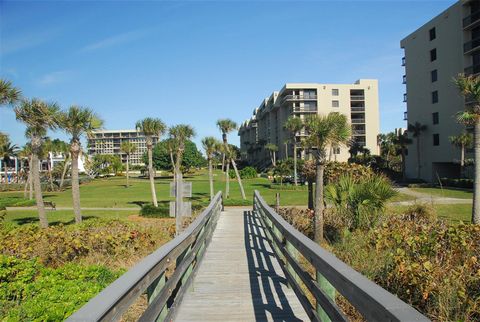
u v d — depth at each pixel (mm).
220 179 77375
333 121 10773
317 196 10430
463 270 5551
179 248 4457
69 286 5562
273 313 4957
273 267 7531
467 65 44188
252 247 9836
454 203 25141
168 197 41750
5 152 67188
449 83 46719
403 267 5496
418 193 34469
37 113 16422
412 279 5285
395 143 53812
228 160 35750
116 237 9328
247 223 15109
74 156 17594
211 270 7355
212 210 10875
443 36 47656
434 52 49375
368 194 10914
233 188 50906
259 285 6281
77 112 16953
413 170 53906
